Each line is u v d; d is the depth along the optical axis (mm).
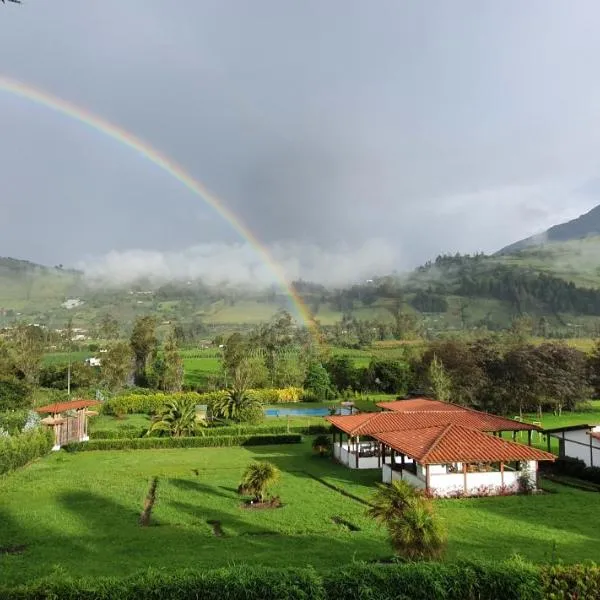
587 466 32375
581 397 68875
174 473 34344
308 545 18688
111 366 83875
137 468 36812
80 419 50906
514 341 101562
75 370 83812
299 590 10641
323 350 113500
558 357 69750
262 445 49344
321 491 28453
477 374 70312
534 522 22250
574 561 16875
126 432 51812
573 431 33875
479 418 37438
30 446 39000
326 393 86688
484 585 10805
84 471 35500
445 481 27359
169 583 10773
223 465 37969
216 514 23578
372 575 11023
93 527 21578
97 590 10641
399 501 16656
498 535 20234
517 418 63062
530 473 28250
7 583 15133
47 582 10789
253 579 10852
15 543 19609
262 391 83500
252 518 22875
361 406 71188
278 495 27359
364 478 32375
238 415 62188
